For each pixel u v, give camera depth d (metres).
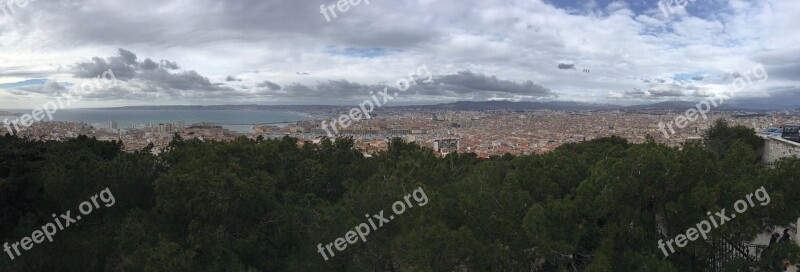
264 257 12.65
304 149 20.36
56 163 14.70
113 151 20.20
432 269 9.35
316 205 14.04
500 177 14.80
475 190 13.06
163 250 10.76
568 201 9.80
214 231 11.99
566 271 8.89
